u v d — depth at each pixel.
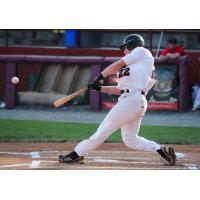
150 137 32.62
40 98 45.78
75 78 46.59
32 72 51.69
